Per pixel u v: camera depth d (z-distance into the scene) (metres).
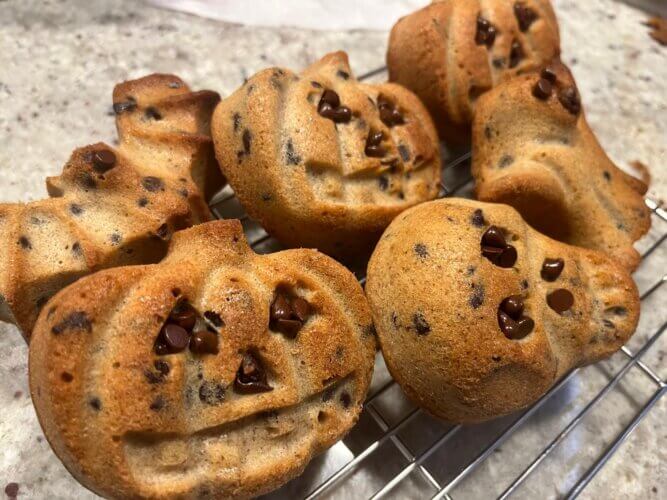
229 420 0.10
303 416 0.11
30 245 0.12
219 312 0.10
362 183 0.14
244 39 0.22
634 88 0.23
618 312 0.13
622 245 0.15
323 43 0.22
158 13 0.22
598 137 0.21
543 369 0.11
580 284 0.12
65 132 0.18
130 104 0.15
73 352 0.09
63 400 0.09
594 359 0.13
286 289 0.11
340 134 0.14
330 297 0.12
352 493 0.13
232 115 0.14
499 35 0.17
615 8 0.26
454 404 0.12
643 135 0.21
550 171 0.15
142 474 0.09
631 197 0.15
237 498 0.10
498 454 0.14
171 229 0.13
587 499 0.13
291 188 0.13
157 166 0.14
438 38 0.16
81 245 0.12
